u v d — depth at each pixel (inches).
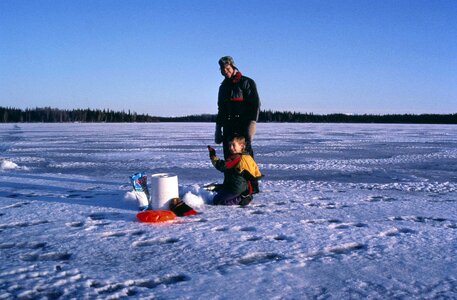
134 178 216.8
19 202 237.0
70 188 293.1
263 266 131.2
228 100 253.1
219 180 347.6
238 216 198.5
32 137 1256.2
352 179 362.0
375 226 181.5
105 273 125.7
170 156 607.8
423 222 191.9
